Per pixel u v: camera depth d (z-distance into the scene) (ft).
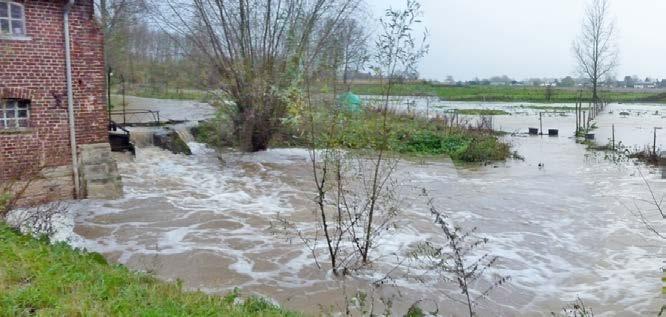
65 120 46.19
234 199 50.49
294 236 38.17
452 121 105.09
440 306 27.45
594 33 200.13
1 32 42.22
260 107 76.48
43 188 44.57
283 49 73.05
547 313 27.27
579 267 34.17
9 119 43.65
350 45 59.52
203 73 79.87
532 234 40.98
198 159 73.67
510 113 180.04
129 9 121.39
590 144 99.45
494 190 57.41
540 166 74.18
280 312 21.61
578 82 254.68
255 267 32.24
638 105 241.14
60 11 45.09
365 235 36.42
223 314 18.92
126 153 69.92
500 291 29.84
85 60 47.01
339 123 34.37
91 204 46.01
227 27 76.84
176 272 31.27
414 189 57.00
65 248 26.73
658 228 42.57
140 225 40.78
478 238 39.37
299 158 75.97
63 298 17.76
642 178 65.00
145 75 152.76
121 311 17.08
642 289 30.37
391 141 37.37
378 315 25.43
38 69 44.24
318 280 30.30
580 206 50.19
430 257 33.53
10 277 19.26
